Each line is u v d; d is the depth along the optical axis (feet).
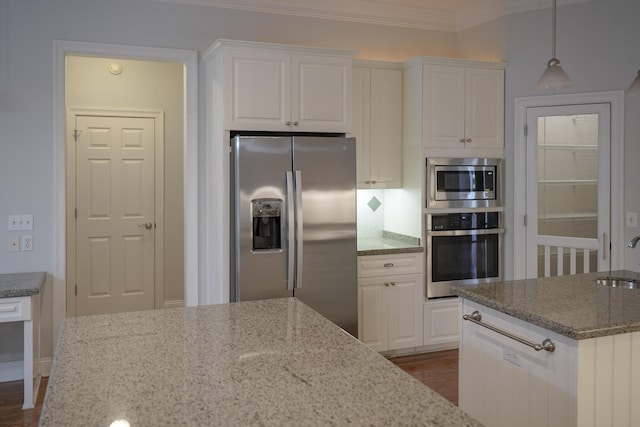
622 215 13.20
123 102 17.38
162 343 5.90
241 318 7.03
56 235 12.41
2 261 12.12
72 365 5.18
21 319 10.56
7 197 12.08
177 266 18.26
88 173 17.12
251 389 4.58
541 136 14.35
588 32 13.55
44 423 3.93
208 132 13.37
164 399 4.36
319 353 5.56
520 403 7.11
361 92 14.40
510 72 14.73
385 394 4.47
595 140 13.57
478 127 14.60
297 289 11.79
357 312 12.41
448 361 13.78
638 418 6.51
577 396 6.20
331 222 12.00
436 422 3.95
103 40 12.63
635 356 6.48
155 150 17.81
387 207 15.92
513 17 14.62
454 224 14.42
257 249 11.64
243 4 13.75
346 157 12.05
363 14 14.98
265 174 11.44
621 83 13.14
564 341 6.37
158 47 13.07
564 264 14.11
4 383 12.21
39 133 12.22
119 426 3.89
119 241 17.56
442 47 16.10
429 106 14.08
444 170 14.24
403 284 13.91
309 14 14.47
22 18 12.01
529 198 14.51
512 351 7.23
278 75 12.18
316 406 4.23
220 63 12.03
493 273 14.87
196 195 13.64
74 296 17.06
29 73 12.10
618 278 9.22
